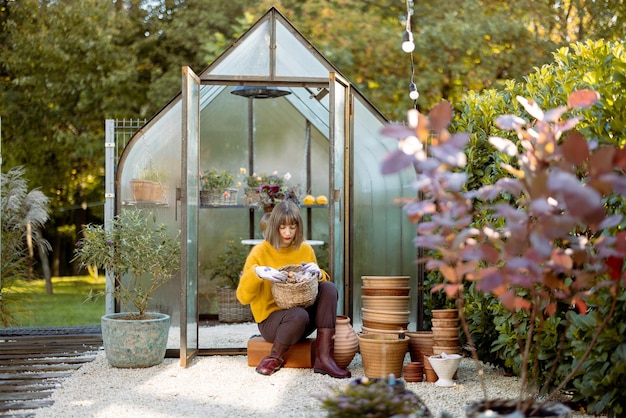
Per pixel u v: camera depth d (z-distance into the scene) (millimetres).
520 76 11414
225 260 7512
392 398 2539
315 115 7160
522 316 3934
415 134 2143
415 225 5902
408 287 4863
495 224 4246
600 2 11523
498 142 2455
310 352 4613
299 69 5410
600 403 3258
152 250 5012
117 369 4652
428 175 2170
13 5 11992
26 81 11836
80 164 13047
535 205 2049
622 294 3066
